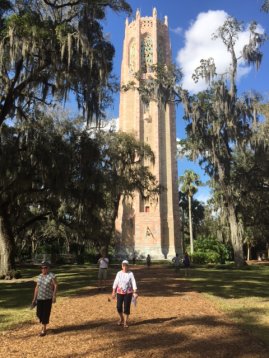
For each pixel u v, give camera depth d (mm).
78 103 19625
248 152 42406
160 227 59750
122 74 70562
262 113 36656
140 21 71375
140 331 9359
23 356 7332
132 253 59281
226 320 10758
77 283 21828
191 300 14727
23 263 53438
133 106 66250
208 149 38688
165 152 63969
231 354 7461
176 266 31578
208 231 74938
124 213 61156
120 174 38344
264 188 41094
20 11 17250
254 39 34906
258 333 9211
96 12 17641
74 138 24078
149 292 17344
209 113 37094
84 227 31672
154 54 69000
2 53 16266
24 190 24656
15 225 31609
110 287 19391
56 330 9531
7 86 19781
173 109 66312
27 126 22562
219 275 28344
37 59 18219
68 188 23797
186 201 75812
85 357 7250
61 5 17797
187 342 8320
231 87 37031
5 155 21500
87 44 16578
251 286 20391
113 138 37000
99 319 10906
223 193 40375
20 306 13547
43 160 22109
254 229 52812
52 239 57344
